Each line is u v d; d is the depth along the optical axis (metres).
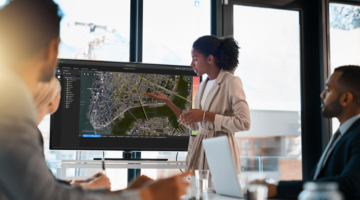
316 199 0.68
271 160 3.95
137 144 3.30
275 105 4.05
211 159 1.54
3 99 0.60
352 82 1.54
